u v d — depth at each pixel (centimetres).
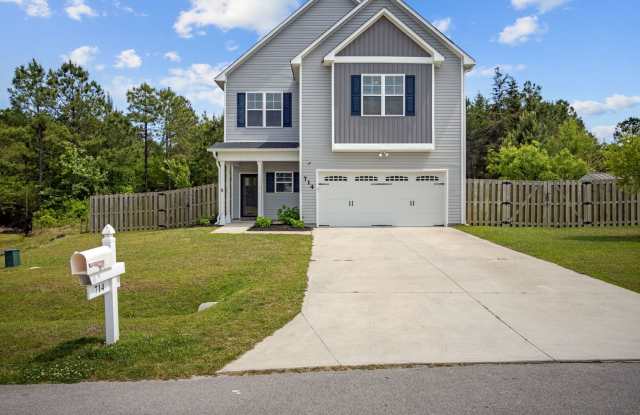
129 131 3906
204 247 1439
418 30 1942
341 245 1426
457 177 1930
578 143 3884
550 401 440
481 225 1969
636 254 1191
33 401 454
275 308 762
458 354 566
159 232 1966
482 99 5797
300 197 1933
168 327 678
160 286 1018
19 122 3716
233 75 2142
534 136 3988
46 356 572
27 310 948
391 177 1934
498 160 3525
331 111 1900
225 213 2094
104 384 496
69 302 977
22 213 3478
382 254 1266
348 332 651
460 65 1925
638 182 1463
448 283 930
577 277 964
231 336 632
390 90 1867
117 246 1585
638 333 634
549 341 607
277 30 2136
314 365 537
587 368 521
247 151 1998
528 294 840
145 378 509
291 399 450
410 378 498
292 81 2139
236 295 861
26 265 1409
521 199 1967
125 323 710
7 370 534
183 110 4603
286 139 2133
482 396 452
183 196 2189
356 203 1938
